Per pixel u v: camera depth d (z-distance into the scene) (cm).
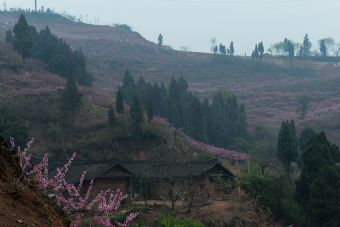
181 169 5819
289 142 6072
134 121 8031
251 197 5569
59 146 7531
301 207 5019
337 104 15350
